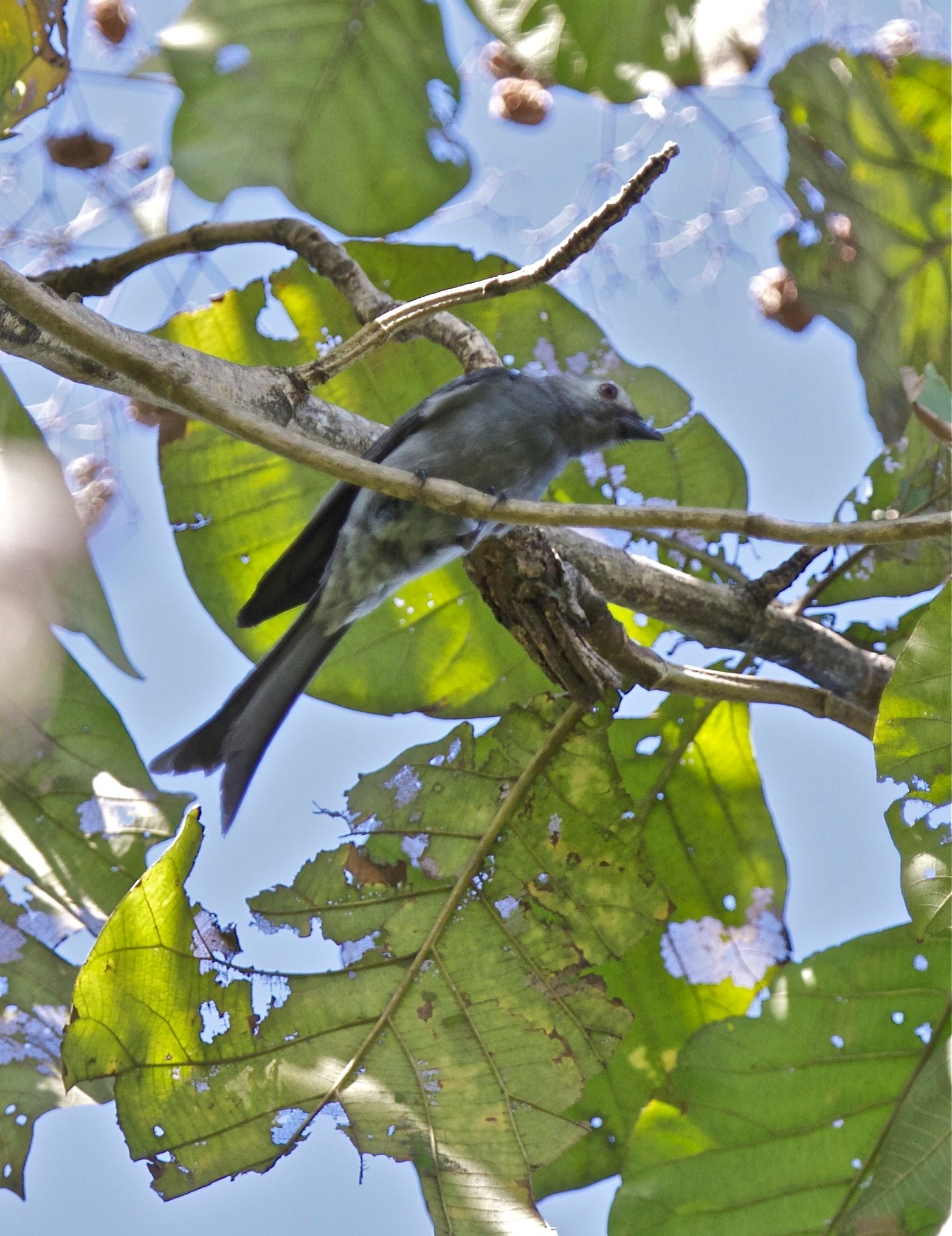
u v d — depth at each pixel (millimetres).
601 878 7184
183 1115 6602
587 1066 6941
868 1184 6797
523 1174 6719
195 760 6785
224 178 8312
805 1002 7176
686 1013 8211
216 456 8312
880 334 8719
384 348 8391
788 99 8344
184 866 6504
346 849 7258
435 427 7355
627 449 8445
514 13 7973
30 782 7121
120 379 5918
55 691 6977
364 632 8523
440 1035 6961
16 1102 6812
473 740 7355
